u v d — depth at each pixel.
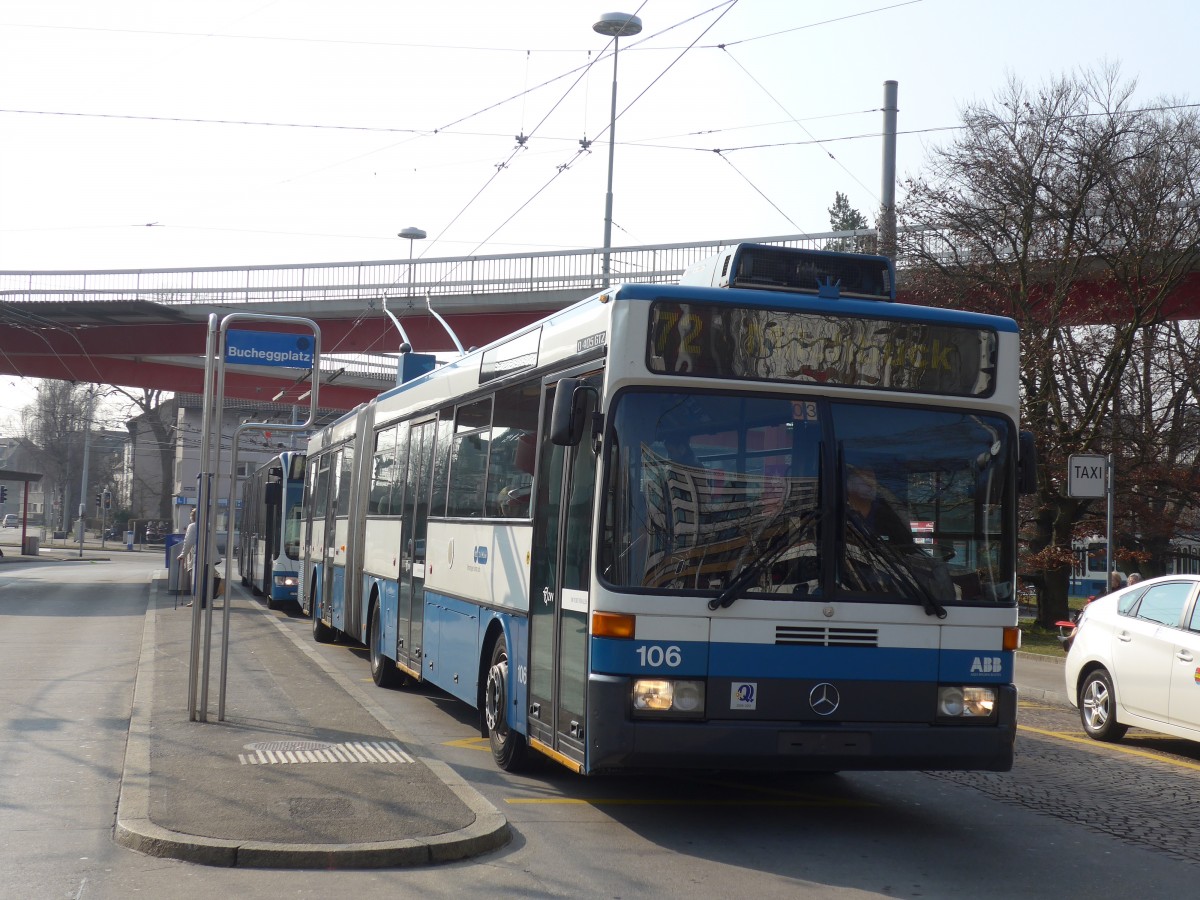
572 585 7.71
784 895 6.26
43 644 18.55
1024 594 33.56
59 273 41.41
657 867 6.74
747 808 8.44
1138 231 26.52
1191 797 9.30
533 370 9.09
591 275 37.41
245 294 41.16
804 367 7.49
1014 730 7.48
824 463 7.39
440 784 7.95
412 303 40.22
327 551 19.00
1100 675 12.38
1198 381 29.95
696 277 8.46
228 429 80.81
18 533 107.19
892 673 7.29
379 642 14.25
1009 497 7.67
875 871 6.81
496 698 9.38
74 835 7.07
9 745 9.87
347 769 8.32
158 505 101.50
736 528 7.23
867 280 8.02
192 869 6.39
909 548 7.43
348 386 51.69
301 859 6.45
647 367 7.31
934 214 28.20
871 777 9.81
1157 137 26.41
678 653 7.05
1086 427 27.97
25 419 98.69
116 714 11.56
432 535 11.84
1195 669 11.07
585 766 7.19
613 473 7.22
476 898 6.03
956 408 7.70
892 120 24.67
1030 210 27.19
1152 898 6.43
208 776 8.03
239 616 23.94
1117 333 27.92
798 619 7.19
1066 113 27.09
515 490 9.26
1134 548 33.59
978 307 29.19
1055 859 7.20
